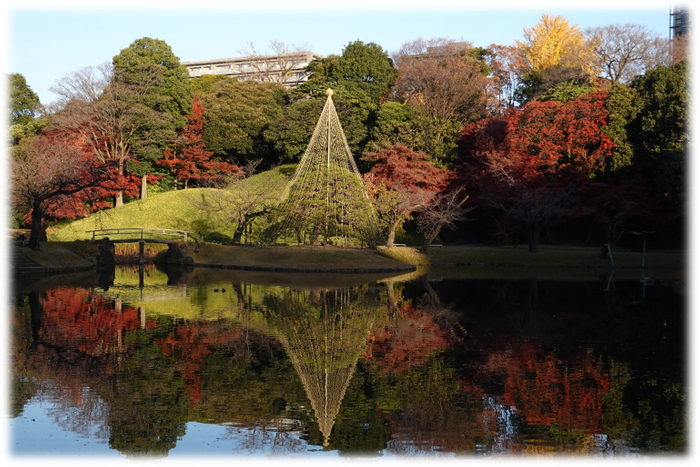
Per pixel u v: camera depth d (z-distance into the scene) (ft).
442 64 228.43
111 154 205.46
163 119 208.13
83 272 145.38
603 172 168.14
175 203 200.34
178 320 82.43
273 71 318.45
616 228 172.45
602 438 41.65
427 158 187.73
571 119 168.35
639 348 67.05
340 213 155.63
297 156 234.58
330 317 85.76
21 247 141.08
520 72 253.44
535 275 138.72
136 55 215.51
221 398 49.73
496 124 190.39
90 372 56.34
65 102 200.75
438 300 101.35
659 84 160.86
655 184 157.99
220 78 299.58
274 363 60.44
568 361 61.36
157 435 42.24
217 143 230.48
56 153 147.95
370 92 232.12
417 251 163.22
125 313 87.40
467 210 175.01
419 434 42.50
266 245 163.94
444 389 52.08
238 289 114.62
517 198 164.86
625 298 102.68
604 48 227.61
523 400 49.32
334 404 47.91
